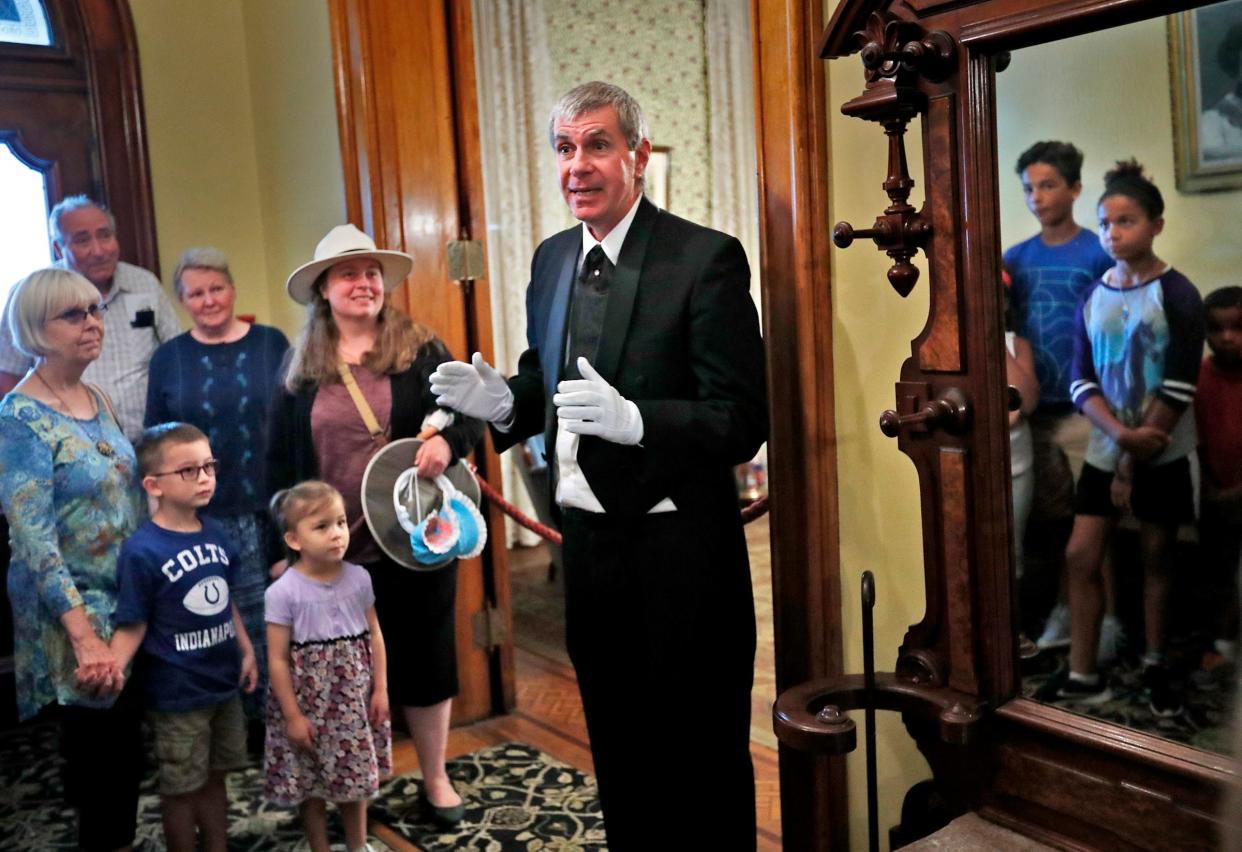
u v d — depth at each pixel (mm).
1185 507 1376
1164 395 1390
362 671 2609
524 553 6250
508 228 6035
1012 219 1505
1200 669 1373
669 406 1937
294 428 2889
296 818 3062
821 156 2057
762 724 3617
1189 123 1334
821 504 2109
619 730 2209
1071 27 1381
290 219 4078
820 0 2039
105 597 2570
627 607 2107
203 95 4203
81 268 3408
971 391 1529
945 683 1616
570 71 6348
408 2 3492
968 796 1598
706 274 2018
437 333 3604
